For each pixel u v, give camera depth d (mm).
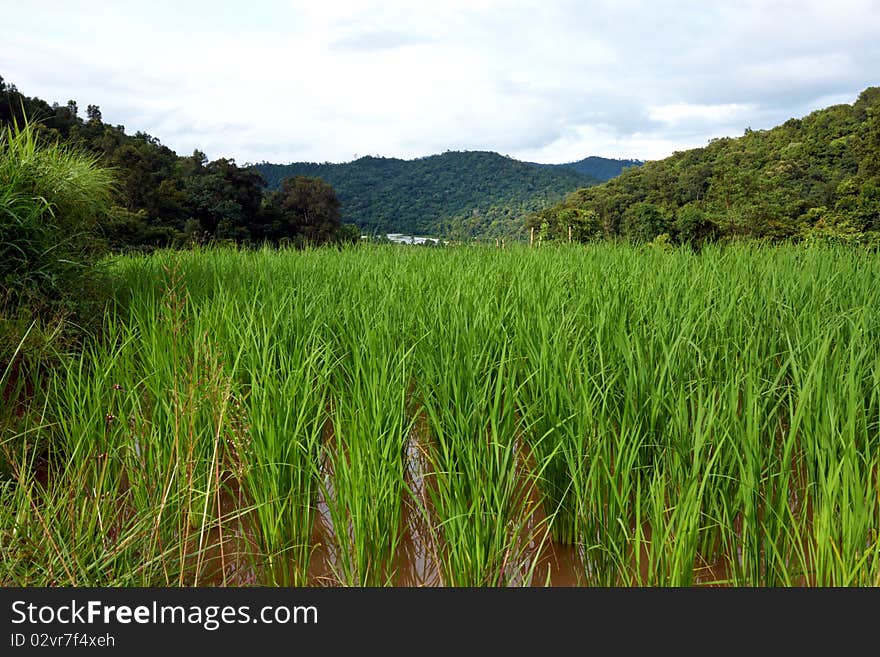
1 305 5285
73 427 3674
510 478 3090
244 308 5836
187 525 2752
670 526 2697
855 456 2727
